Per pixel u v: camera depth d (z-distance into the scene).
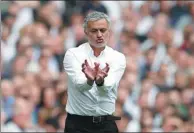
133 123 29.62
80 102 14.16
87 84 13.48
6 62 30.55
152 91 31.30
